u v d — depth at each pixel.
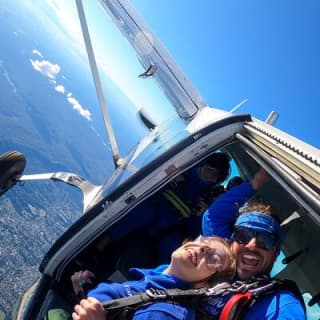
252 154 1.44
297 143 1.24
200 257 1.10
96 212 1.66
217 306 1.03
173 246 1.91
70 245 1.73
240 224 1.26
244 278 1.19
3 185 2.32
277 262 1.55
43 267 1.87
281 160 1.24
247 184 1.76
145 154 2.35
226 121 1.58
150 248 1.93
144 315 1.00
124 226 1.95
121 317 1.06
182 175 2.09
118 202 1.63
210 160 2.06
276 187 1.58
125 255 1.84
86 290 1.64
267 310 0.96
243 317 0.98
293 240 1.45
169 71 3.06
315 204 1.00
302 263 1.37
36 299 1.79
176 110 2.85
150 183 1.63
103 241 1.94
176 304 1.02
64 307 1.70
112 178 2.37
